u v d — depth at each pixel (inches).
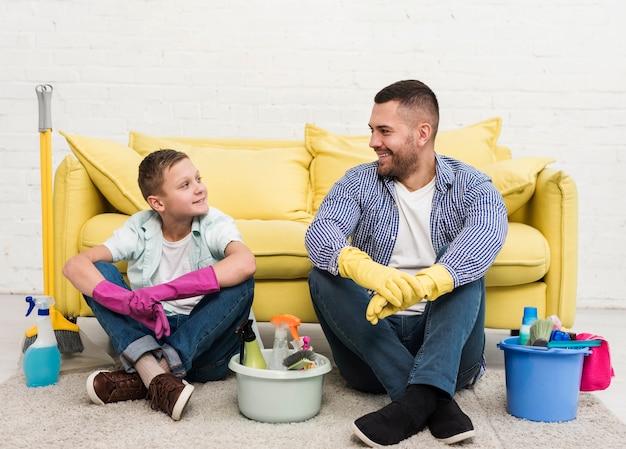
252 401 62.2
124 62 130.3
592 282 132.1
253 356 64.2
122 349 66.9
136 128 131.0
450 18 129.2
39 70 130.9
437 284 58.4
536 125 130.1
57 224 86.0
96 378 65.2
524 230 83.4
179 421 61.7
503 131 130.1
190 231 75.9
